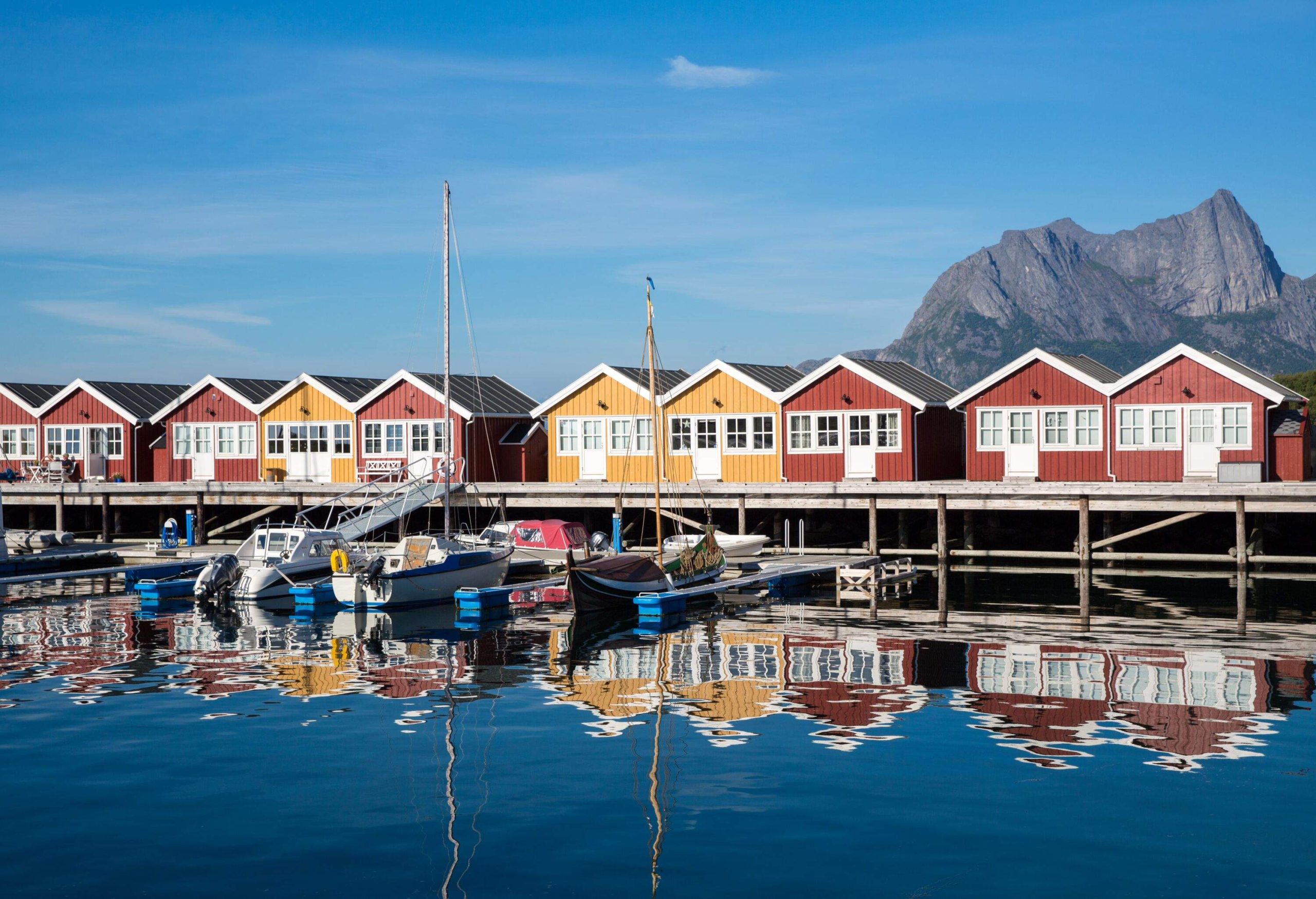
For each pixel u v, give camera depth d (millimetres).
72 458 55688
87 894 12516
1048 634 26766
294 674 23406
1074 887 12508
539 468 52812
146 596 34375
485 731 18672
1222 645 25094
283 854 13570
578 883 12734
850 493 41406
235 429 52938
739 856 13375
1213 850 13406
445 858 13414
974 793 15328
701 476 47125
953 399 43625
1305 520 44781
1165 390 40344
